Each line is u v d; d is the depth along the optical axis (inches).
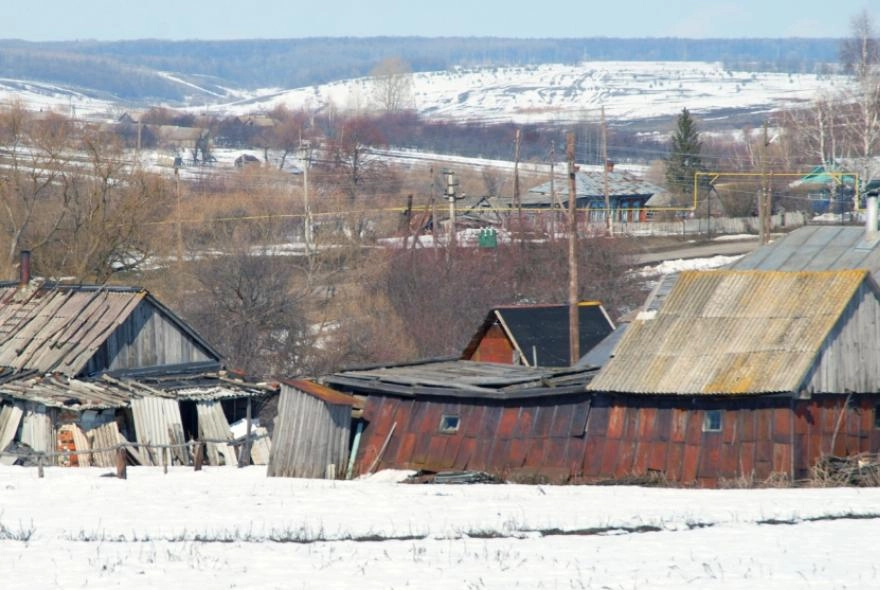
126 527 3587.6
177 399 6176.2
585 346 6855.3
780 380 4507.9
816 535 3174.2
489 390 5152.6
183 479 4955.7
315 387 5438.0
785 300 4859.7
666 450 4672.7
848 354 4717.0
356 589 2642.7
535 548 3085.6
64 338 6515.8
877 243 5738.2
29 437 6200.8
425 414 5265.8
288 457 5369.1
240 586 2699.3
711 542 3107.8
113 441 6013.8
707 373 4662.9
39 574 2859.3
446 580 2714.1
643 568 2795.3
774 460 4503.0
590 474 4795.8
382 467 5285.4
